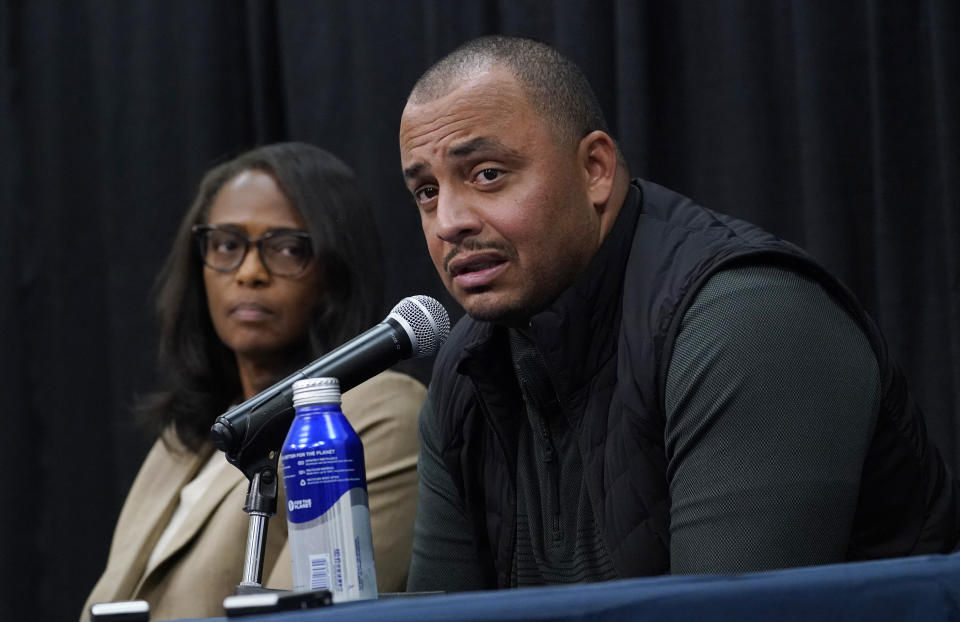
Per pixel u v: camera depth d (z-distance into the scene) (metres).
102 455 10.55
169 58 10.46
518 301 4.65
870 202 7.93
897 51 7.74
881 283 7.67
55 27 10.84
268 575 6.84
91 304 10.68
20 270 10.79
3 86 10.87
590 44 8.80
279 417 4.16
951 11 7.43
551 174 4.62
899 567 3.22
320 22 9.91
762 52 8.35
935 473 4.81
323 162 7.80
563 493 4.99
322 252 7.52
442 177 4.61
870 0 7.76
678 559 4.15
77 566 10.48
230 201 7.68
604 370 4.80
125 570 7.36
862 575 3.15
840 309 4.45
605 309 4.80
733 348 4.21
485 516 5.41
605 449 4.74
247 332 7.55
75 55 10.80
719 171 8.52
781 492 4.04
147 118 10.44
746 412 4.14
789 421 4.12
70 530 10.53
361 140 9.68
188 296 8.06
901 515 4.70
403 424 7.07
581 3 8.80
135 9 10.56
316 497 3.74
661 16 8.76
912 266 7.63
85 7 10.79
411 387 7.36
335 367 4.30
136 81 10.51
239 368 7.94
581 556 4.88
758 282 4.34
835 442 4.13
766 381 4.16
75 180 10.77
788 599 3.05
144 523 7.70
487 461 5.37
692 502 4.15
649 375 4.44
